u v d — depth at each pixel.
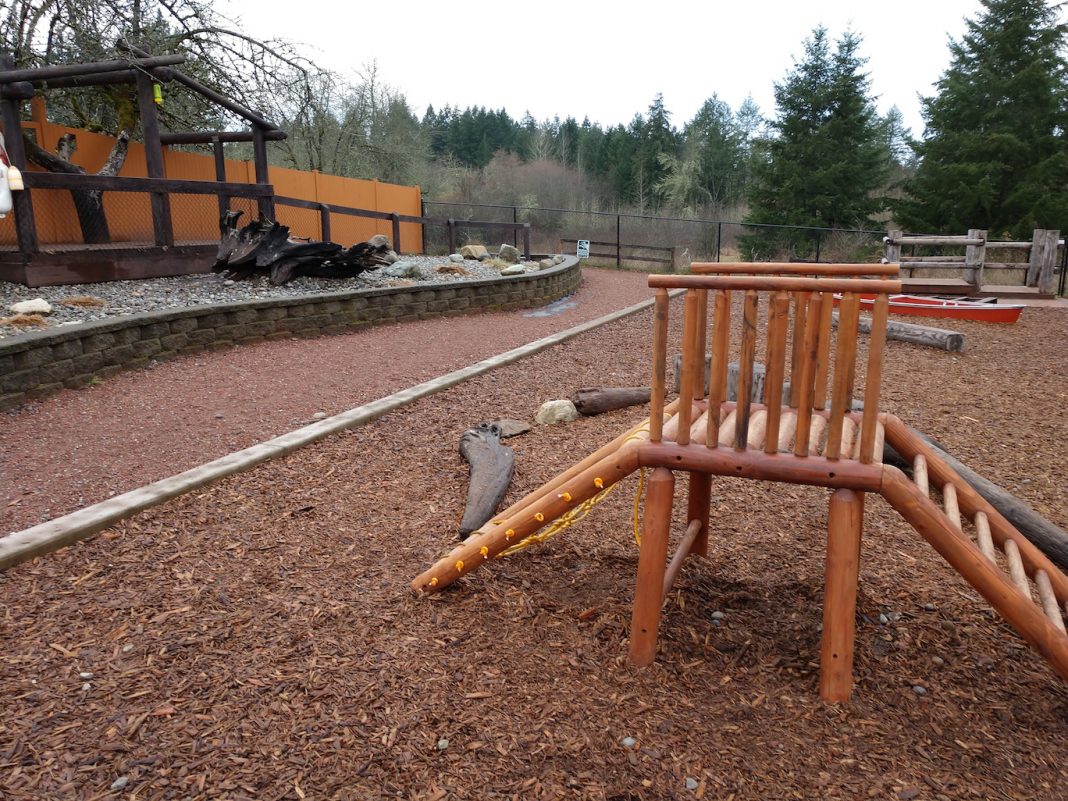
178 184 9.95
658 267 22.42
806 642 3.19
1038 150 24.53
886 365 8.13
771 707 2.78
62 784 2.27
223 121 15.98
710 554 3.91
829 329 2.65
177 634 3.03
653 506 2.91
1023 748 2.62
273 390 6.66
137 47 11.80
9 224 9.64
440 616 3.26
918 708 2.82
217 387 6.67
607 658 3.04
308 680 2.78
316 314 9.27
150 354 7.25
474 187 35.59
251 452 4.82
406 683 2.80
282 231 10.25
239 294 9.20
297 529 4.00
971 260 12.61
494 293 12.51
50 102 14.00
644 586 2.94
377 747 2.48
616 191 43.75
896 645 3.20
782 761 2.51
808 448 2.76
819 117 29.20
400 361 8.12
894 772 2.48
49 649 2.90
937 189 25.12
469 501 4.20
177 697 2.67
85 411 5.82
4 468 4.68
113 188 9.12
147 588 3.36
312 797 2.27
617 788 2.36
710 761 2.49
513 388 6.89
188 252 10.27
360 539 3.93
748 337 2.72
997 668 3.07
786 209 28.77
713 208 39.09
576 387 7.01
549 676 2.90
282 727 2.55
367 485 4.61
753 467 2.79
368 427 5.61
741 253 26.88
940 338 8.91
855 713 2.76
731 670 2.99
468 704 2.71
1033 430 6.10
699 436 2.96
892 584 3.68
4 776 2.27
